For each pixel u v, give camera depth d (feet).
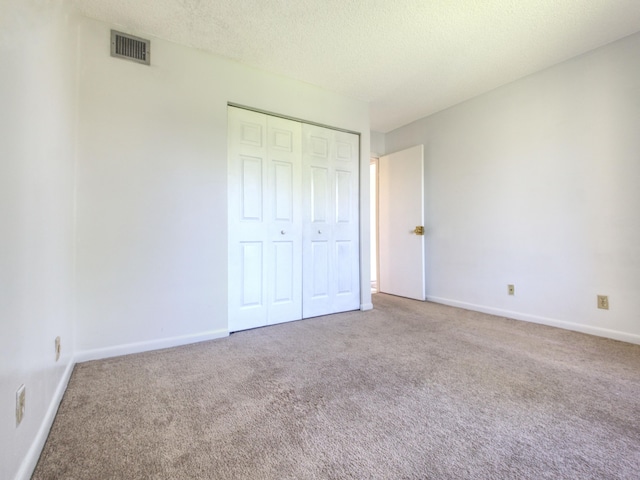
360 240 10.82
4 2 2.85
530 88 9.04
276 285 9.05
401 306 11.33
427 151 12.30
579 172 8.11
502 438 3.87
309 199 9.70
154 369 5.93
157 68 7.10
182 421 4.24
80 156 6.27
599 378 5.51
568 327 8.36
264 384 5.33
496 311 10.01
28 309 3.39
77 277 6.25
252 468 3.37
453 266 11.35
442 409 4.53
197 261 7.55
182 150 7.37
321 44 7.48
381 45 7.55
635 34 7.17
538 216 8.94
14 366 2.96
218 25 6.76
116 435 3.92
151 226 7.00
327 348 7.07
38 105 3.84
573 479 3.19
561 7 6.31
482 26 6.88
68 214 5.61
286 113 9.02
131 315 6.78
